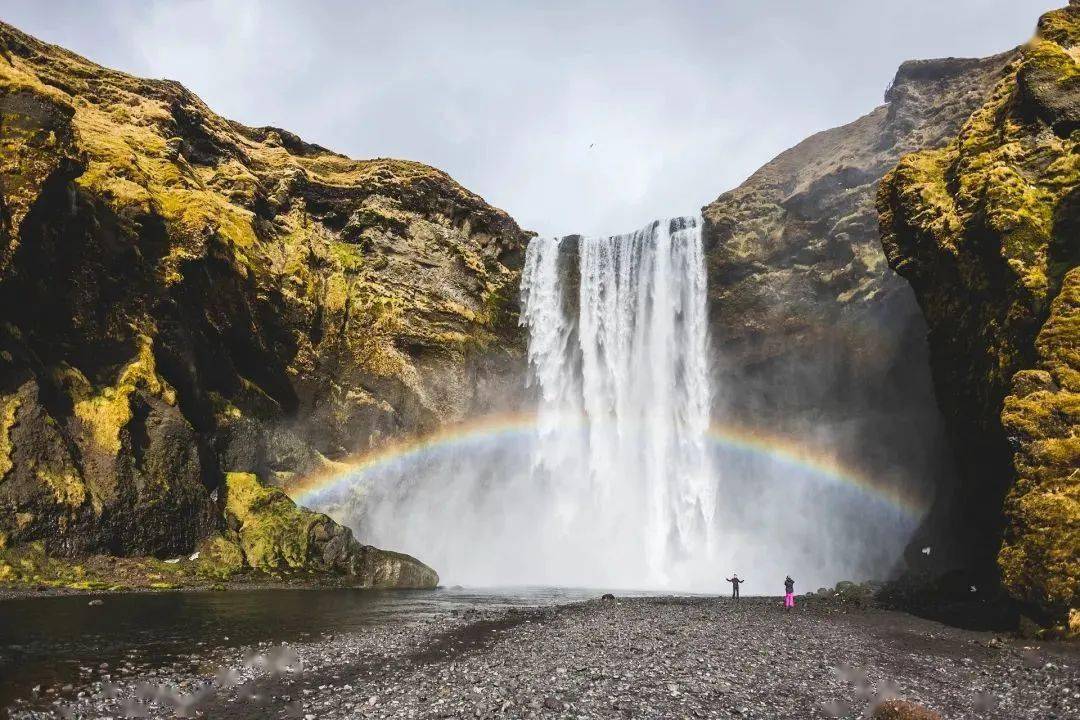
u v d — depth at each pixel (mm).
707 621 25938
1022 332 26656
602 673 15844
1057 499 21688
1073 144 28797
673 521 62031
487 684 14891
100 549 33812
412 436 57938
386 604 31859
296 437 51906
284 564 40688
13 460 31391
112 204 40625
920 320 48938
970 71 54438
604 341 66312
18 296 33781
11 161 32781
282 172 60906
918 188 33750
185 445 39656
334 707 13359
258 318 50469
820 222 56438
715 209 63094
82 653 17328
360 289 59344
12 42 48688
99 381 37812
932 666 17938
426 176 66125
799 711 13344
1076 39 33438
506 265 68188
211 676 15680
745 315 59875
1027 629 21938
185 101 56844
